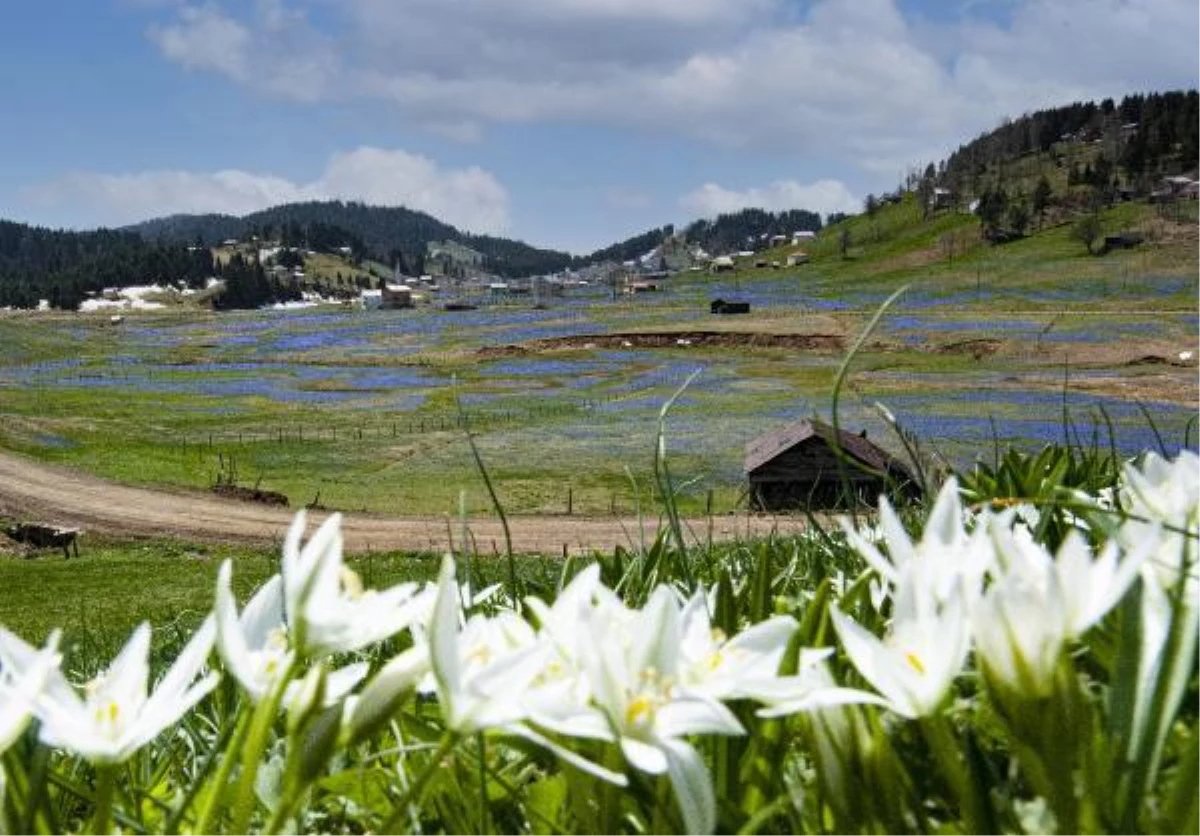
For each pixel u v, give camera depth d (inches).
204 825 39.4
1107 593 39.0
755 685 40.6
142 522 2181.3
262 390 4918.8
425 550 1700.3
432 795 52.6
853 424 3176.7
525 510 2337.6
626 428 3590.1
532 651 39.8
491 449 3238.2
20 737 48.3
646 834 47.2
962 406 3622.0
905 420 3240.7
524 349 6161.4
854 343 56.6
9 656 40.8
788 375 4827.8
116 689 41.4
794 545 128.1
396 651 83.4
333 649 38.9
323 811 62.2
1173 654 39.5
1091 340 5285.4
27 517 2196.1
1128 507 66.8
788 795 44.8
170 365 6141.7
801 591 83.9
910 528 105.1
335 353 6565.0
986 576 63.3
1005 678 38.1
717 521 975.0
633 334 6205.7
